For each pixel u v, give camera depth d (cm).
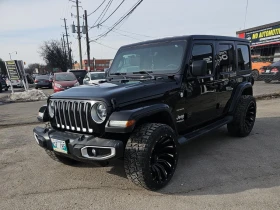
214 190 311
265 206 273
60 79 1517
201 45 400
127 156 293
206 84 412
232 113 496
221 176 348
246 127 518
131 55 425
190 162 400
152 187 303
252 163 389
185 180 339
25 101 1399
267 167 373
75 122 311
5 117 875
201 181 335
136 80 373
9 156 455
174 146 328
